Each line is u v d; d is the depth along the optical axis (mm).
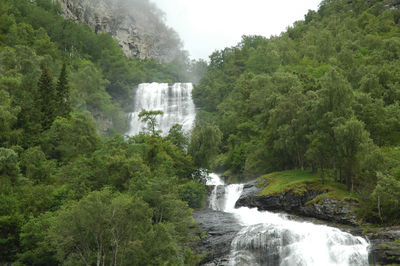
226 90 132125
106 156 60281
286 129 64250
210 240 48500
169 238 39750
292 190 57750
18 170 54125
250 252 45594
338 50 162250
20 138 65938
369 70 105188
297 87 71062
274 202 58562
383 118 66500
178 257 42594
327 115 57875
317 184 57812
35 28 155750
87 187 52688
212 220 55250
